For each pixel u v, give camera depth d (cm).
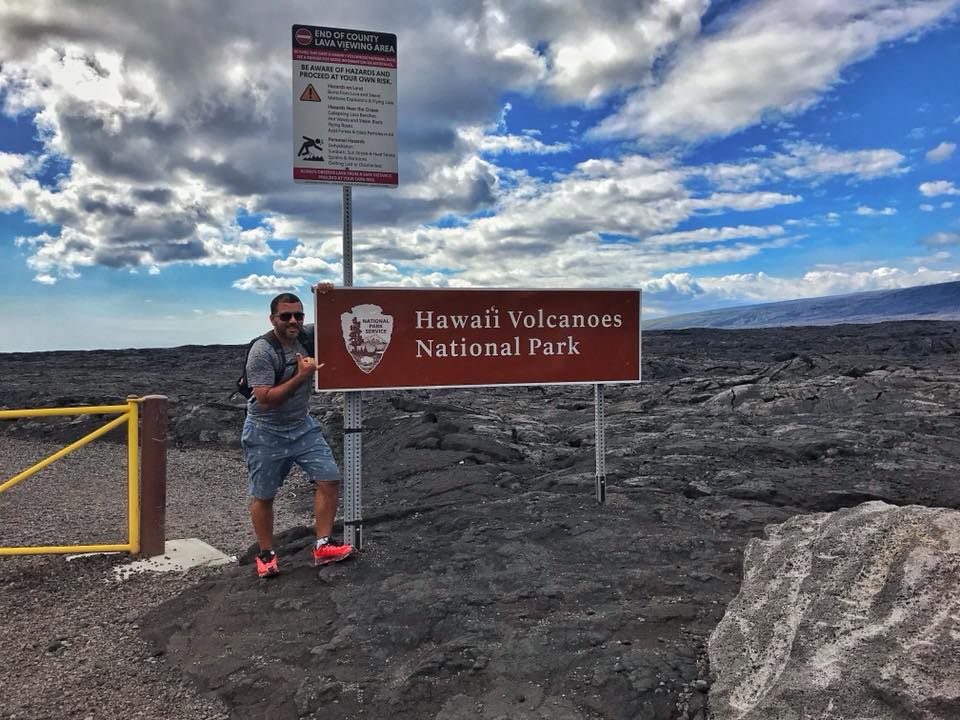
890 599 262
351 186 506
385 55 510
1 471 1024
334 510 474
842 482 664
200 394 1622
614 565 451
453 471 820
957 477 674
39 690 351
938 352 2455
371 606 398
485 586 419
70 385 1828
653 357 2252
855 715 230
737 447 839
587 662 319
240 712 319
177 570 540
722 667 295
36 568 545
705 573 425
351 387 496
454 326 523
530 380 549
